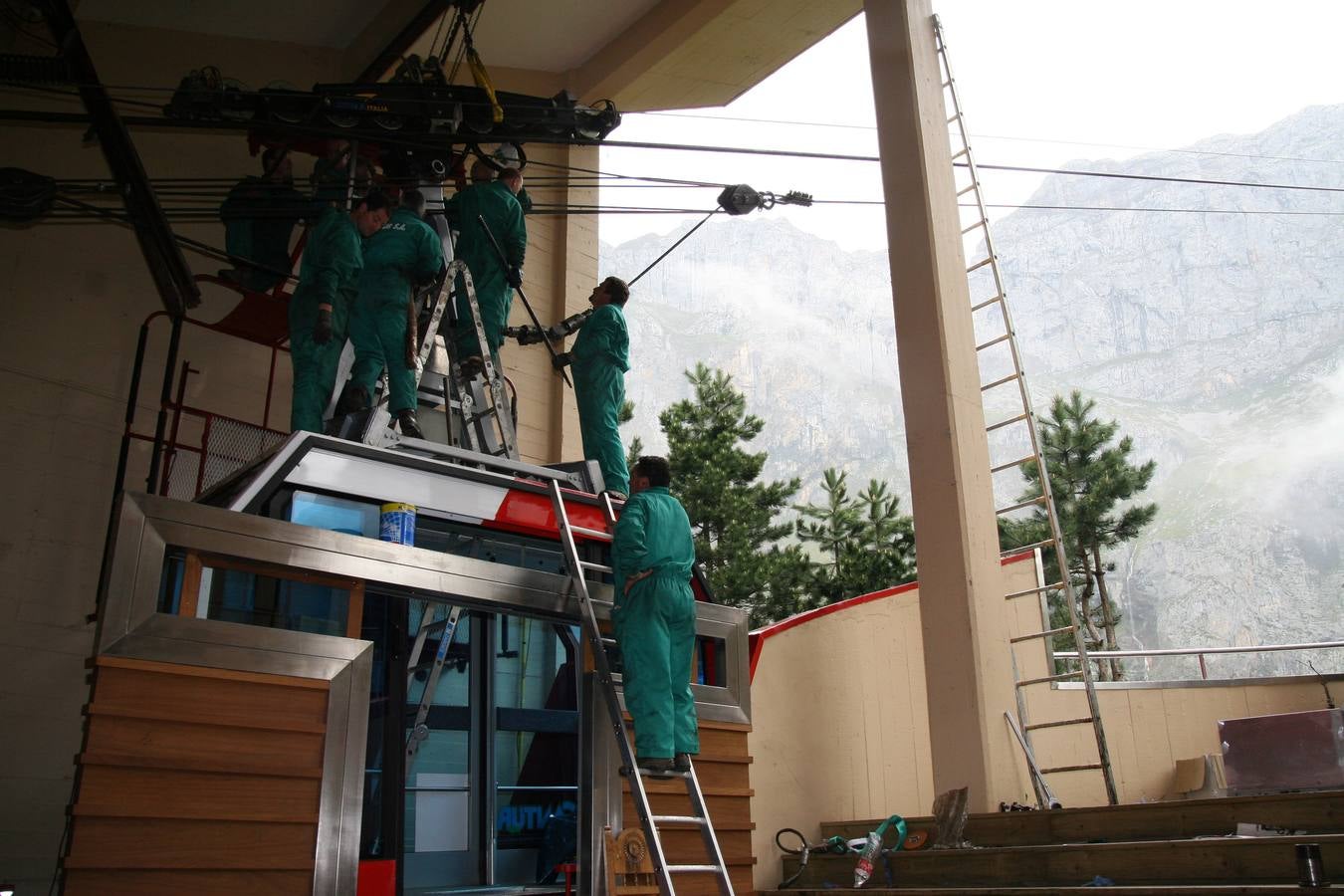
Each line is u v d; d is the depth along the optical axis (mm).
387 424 5523
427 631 5453
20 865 6672
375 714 4598
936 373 7629
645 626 4762
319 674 4211
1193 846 4961
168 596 4043
